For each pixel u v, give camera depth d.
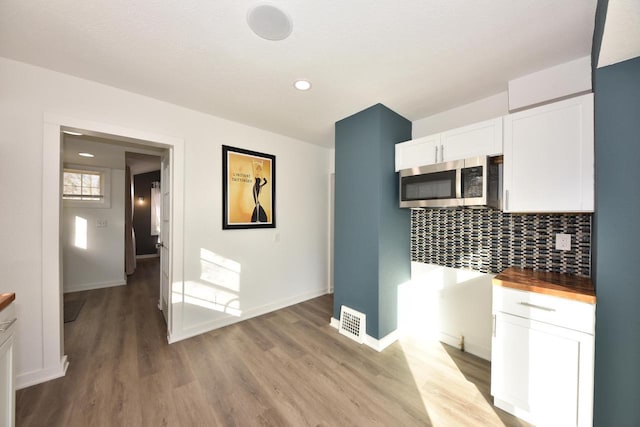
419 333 2.62
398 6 1.26
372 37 1.49
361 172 2.51
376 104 2.37
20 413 1.52
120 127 2.10
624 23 0.99
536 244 1.96
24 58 1.69
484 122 1.90
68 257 4.07
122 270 4.47
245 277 2.96
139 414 1.54
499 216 2.14
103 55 1.66
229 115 2.65
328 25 1.39
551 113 1.61
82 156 3.72
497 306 1.64
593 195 1.46
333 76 1.91
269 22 1.37
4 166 1.69
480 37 1.49
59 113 1.85
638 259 1.21
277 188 3.27
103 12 1.30
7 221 1.70
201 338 2.50
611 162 1.28
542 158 1.63
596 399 1.31
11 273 1.71
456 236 2.40
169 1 1.23
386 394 1.74
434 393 1.76
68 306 3.38
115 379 1.86
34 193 1.77
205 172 2.62
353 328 2.52
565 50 1.60
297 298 3.53
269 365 2.06
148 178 7.13
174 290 2.43
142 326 2.76
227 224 2.78
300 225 3.56
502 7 1.26
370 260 2.40
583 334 1.34
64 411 1.55
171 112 2.38
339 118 2.71
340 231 2.73
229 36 1.49
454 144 2.07
